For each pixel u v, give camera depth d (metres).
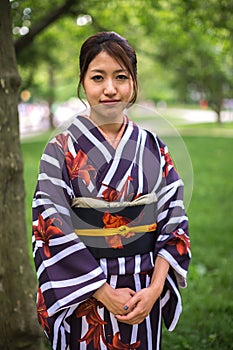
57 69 18.53
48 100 20.20
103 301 2.04
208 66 12.70
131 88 2.12
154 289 2.09
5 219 2.90
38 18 6.61
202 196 9.27
